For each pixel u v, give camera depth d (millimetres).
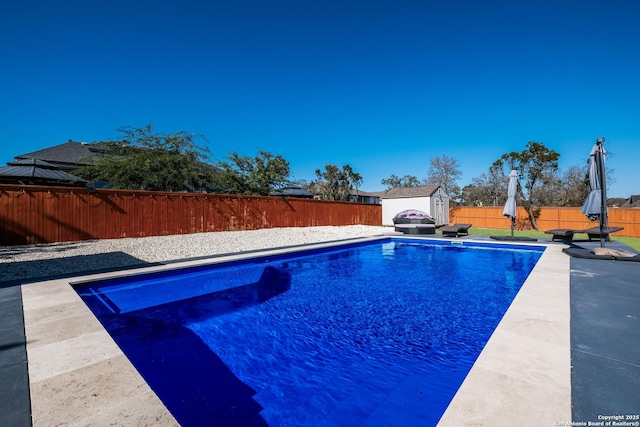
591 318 3289
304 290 6043
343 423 2230
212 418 2299
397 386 2713
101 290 5504
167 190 17234
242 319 4484
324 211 20188
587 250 7945
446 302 5199
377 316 4551
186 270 6668
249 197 15898
